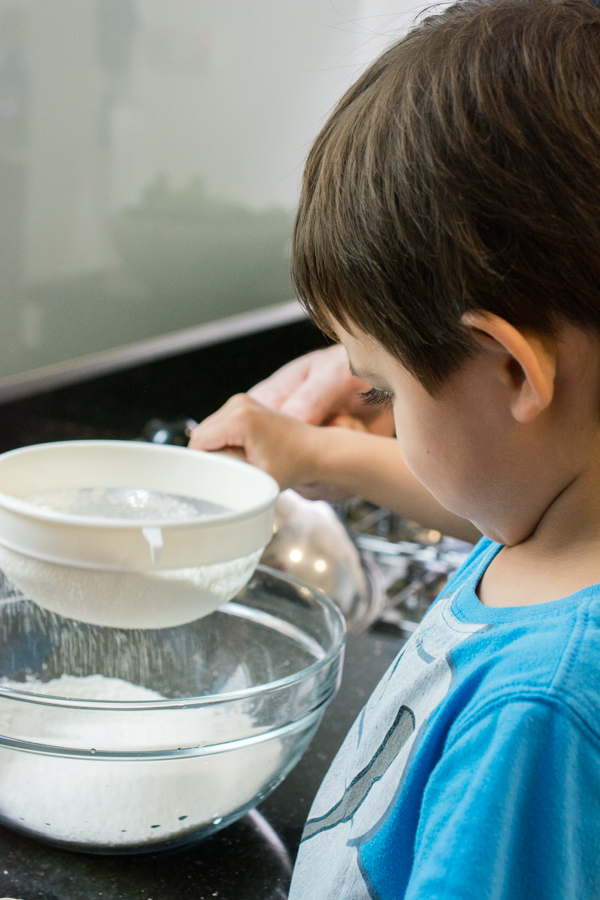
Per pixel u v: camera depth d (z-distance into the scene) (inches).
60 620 22.6
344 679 29.3
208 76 47.1
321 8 53.6
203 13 45.7
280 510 32.7
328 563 32.3
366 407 31.6
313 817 19.3
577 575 14.5
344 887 15.4
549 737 11.7
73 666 22.5
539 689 12.1
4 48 36.0
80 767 18.2
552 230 12.7
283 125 53.9
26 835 20.0
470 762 12.3
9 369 39.6
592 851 11.5
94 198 42.1
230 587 19.4
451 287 13.1
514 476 14.5
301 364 33.1
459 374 13.9
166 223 47.1
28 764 18.2
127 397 44.3
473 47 13.6
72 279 41.9
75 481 21.6
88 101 40.4
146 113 43.9
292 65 52.9
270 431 26.9
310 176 16.2
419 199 13.2
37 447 21.3
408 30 17.5
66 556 17.3
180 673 23.1
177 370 47.6
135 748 18.1
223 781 19.1
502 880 11.3
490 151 12.8
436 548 45.3
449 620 16.3
